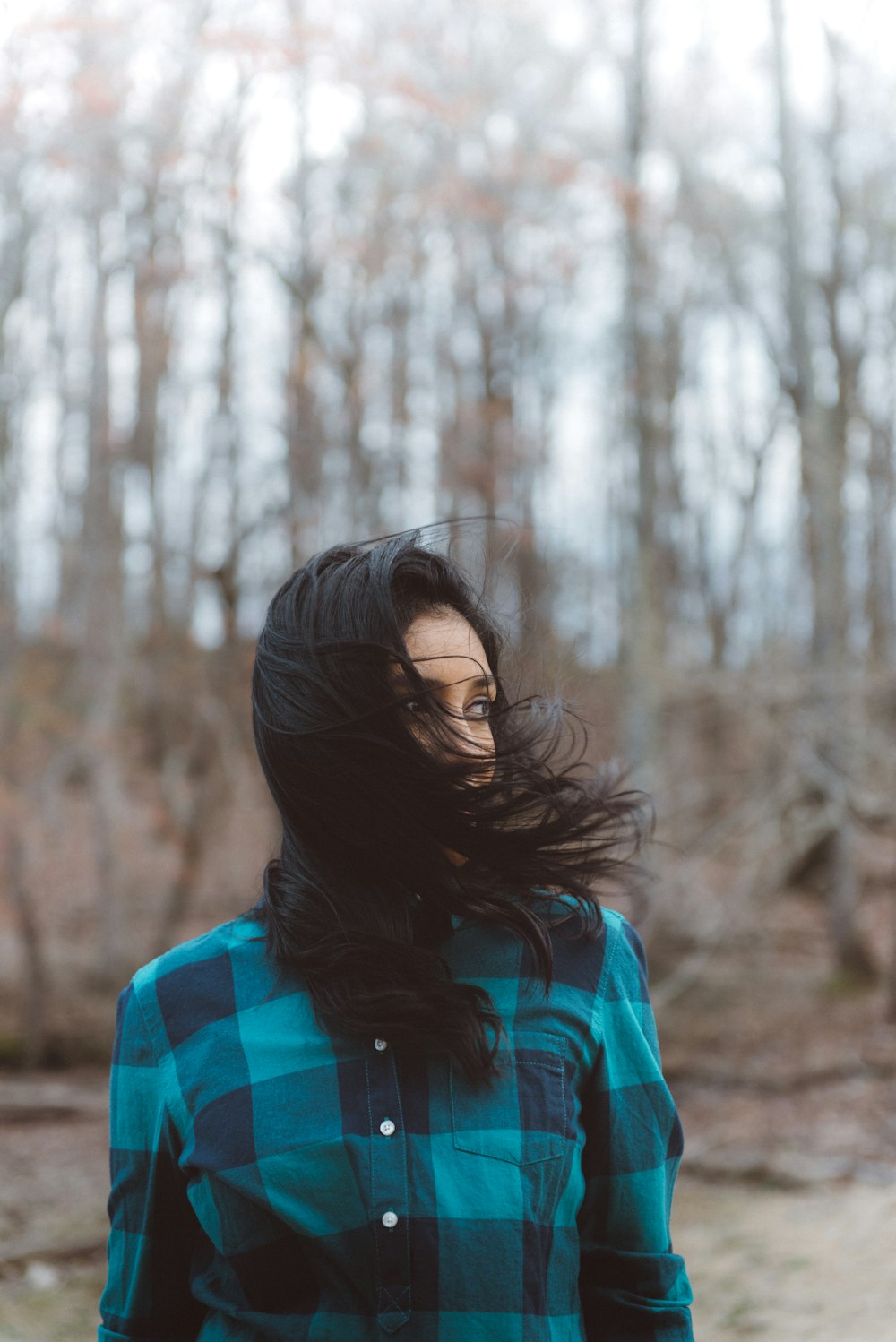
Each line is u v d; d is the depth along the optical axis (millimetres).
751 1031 7461
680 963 8211
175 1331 1135
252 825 9180
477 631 1173
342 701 1051
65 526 13711
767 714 8094
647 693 7734
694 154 15406
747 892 8086
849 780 8125
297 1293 1024
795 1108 6180
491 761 1065
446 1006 1025
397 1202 994
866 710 8594
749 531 11023
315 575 1125
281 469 9578
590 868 1131
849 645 9289
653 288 9570
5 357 12281
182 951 1163
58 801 9117
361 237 9500
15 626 9891
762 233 16688
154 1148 1104
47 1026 7617
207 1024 1099
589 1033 1094
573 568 8844
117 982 8141
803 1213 4852
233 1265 1030
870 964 8664
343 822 1055
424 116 8203
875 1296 3934
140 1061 1124
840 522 8945
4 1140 6090
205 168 8492
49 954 8398
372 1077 1038
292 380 9414
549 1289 1016
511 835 1063
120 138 8227
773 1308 3941
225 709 8852
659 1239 1098
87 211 9664
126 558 12109
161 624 11492
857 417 13414
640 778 7578
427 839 1051
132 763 10875
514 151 8688
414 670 1049
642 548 8164
